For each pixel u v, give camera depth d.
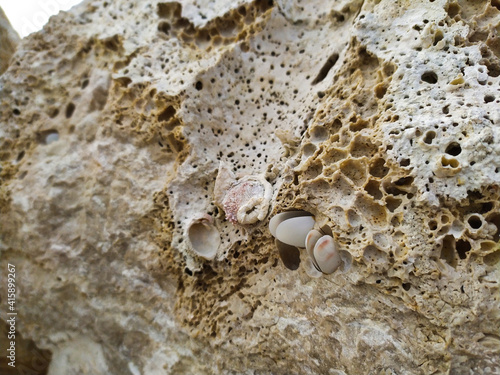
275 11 0.23
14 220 0.26
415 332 0.17
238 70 0.23
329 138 0.19
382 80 0.19
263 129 0.22
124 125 0.24
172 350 0.22
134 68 0.24
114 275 0.24
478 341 0.16
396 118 0.17
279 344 0.19
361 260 0.17
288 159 0.20
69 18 0.27
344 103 0.19
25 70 0.27
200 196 0.22
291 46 0.23
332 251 0.18
